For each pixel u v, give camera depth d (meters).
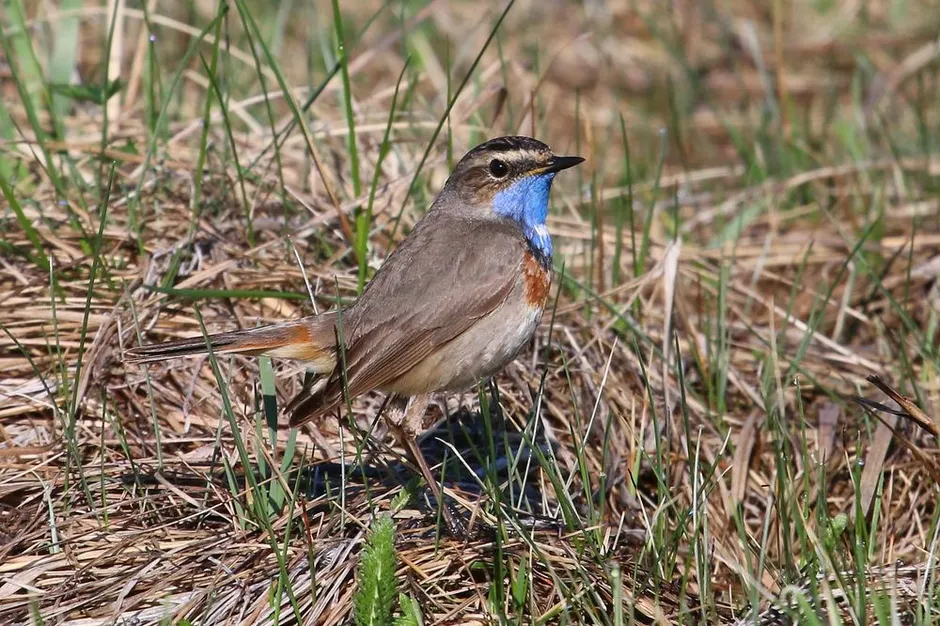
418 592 9.32
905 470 11.60
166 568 9.45
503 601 9.27
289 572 9.38
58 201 13.37
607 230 15.58
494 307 10.68
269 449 11.02
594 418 11.59
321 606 9.15
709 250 15.27
